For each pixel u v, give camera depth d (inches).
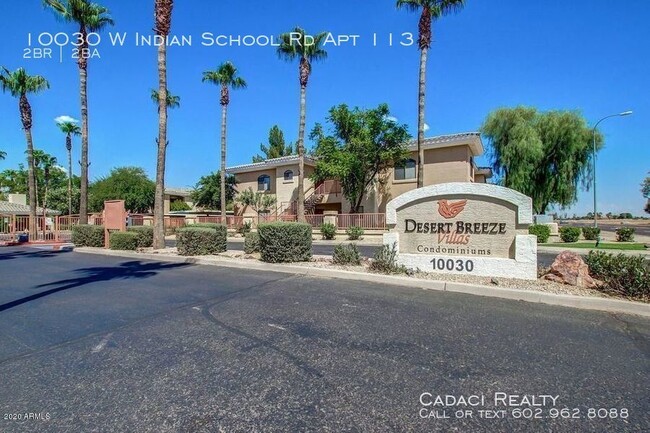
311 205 1203.9
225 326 186.1
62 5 785.6
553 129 1112.2
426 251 328.8
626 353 151.4
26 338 170.6
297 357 146.3
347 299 243.4
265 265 377.4
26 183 2203.5
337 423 101.0
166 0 573.9
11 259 491.2
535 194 1146.0
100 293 265.9
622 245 675.4
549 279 279.0
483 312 211.9
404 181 1043.3
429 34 745.6
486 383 124.7
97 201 1903.3
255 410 107.7
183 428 98.8
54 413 106.3
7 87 907.4
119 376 130.2
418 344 160.1
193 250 472.4
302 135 943.7
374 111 975.0
